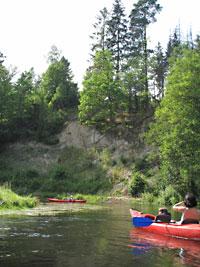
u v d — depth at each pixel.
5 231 15.13
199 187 36.69
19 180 54.41
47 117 64.31
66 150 60.62
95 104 58.22
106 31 68.88
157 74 63.22
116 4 68.50
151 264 10.24
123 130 59.25
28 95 65.31
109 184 51.94
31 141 63.03
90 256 10.92
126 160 54.84
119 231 16.09
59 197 44.69
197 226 14.56
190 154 35.31
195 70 37.31
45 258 10.51
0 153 62.03
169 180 38.41
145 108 61.50
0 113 62.09
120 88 59.28
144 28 64.69
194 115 35.53
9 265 9.66
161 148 37.88
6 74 64.88
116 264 10.07
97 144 59.62
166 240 14.20
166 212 16.95
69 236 14.30
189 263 10.52
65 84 70.31
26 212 23.45
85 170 56.28
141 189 47.56
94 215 23.38
